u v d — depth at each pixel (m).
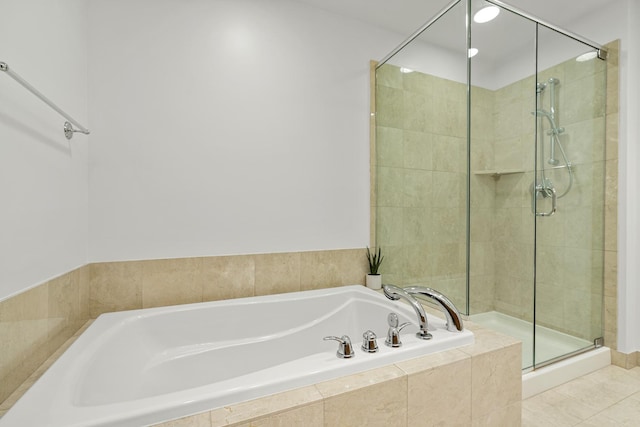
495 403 1.31
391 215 2.33
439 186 1.94
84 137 1.61
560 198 2.03
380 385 1.05
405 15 2.33
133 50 1.75
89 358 1.17
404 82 2.19
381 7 2.24
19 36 1.06
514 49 1.87
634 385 1.89
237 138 1.98
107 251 1.70
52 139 1.28
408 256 2.17
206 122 1.90
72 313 1.44
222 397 0.90
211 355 1.69
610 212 2.16
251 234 2.03
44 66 1.23
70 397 0.90
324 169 2.26
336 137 2.30
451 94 1.85
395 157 2.28
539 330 1.93
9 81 1.01
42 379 0.98
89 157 1.66
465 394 1.23
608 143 2.17
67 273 1.39
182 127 1.85
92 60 1.67
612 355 2.15
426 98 2.02
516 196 1.89
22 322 1.03
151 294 1.78
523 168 1.91
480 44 1.77
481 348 1.32
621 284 2.11
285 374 1.01
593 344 2.18
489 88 1.80
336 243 2.30
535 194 1.94
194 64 1.88
